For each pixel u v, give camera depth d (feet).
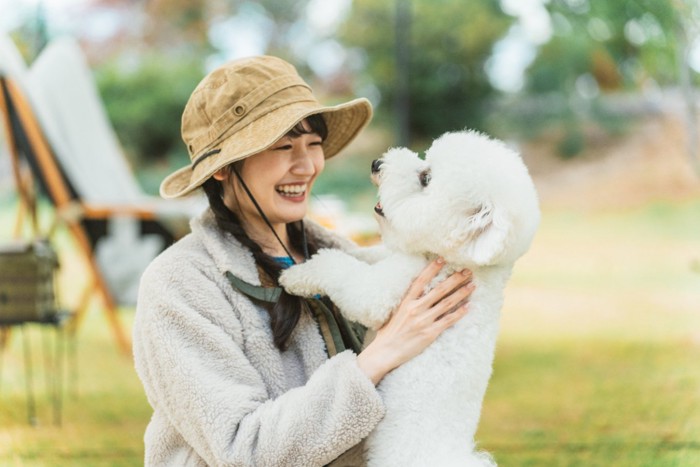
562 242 39.63
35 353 19.12
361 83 61.82
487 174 6.00
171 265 5.51
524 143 58.23
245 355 5.46
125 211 17.13
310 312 5.91
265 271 5.98
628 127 56.85
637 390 15.24
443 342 5.83
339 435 5.02
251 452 4.95
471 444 5.80
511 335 21.03
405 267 6.26
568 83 61.36
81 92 19.57
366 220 18.51
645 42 31.42
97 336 21.01
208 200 5.99
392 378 5.79
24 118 16.28
